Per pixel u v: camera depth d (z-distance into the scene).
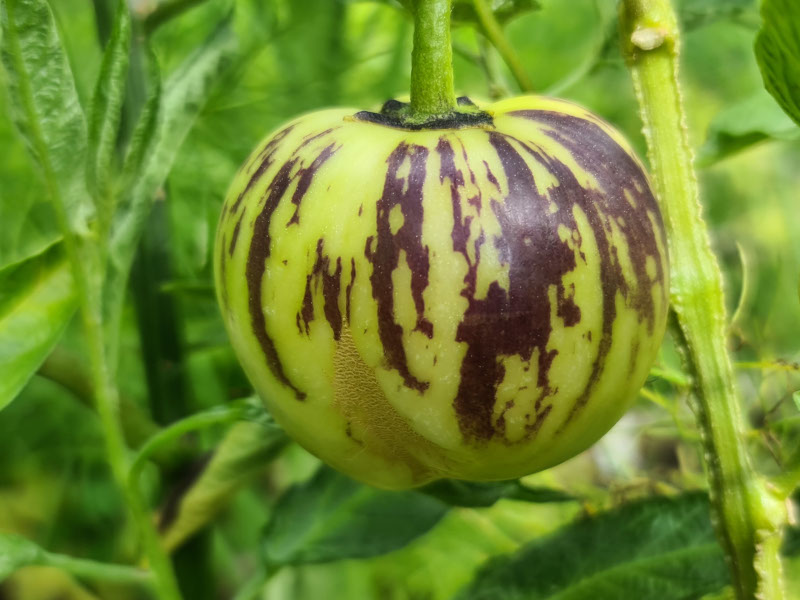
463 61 0.38
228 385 0.35
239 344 0.18
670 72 0.18
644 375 0.17
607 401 0.17
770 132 0.26
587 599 0.24
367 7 0.34
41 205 0.35
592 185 0.16
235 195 0.17
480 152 0.16
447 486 0.22
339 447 0.18
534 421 0.16
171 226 0.32
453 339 0.15
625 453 0.32
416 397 0.16
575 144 0.16
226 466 0.26
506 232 0.15
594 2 0.29
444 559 0.40
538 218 0.15
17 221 0.35
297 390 0.17
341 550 0.26
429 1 0.17
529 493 0.23
